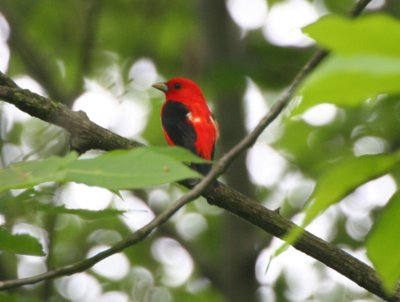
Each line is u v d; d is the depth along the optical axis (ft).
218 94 46.19
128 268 56.34
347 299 53.01
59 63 58.59
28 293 41.29
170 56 59.31
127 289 55.11
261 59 45.57
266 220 18.66
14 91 17.95
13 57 54.60
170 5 61.62
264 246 45.03
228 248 45.68
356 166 6.75
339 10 59.67
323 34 5.54
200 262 48.24
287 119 6.10
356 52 5.44
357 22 5.48
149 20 59.82
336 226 51.29
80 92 41.24
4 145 47.34
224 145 47.19
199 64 53.98
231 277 45.24
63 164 8.38
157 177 7.88
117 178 7.90
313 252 18.16
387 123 49.32
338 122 52.44
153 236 52.95
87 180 8.02
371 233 8.04
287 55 45.85
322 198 6.90
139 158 8.10
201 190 13.10
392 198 8.07
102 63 58.44
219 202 18.66
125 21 59.93
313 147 54.08
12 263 48.39
